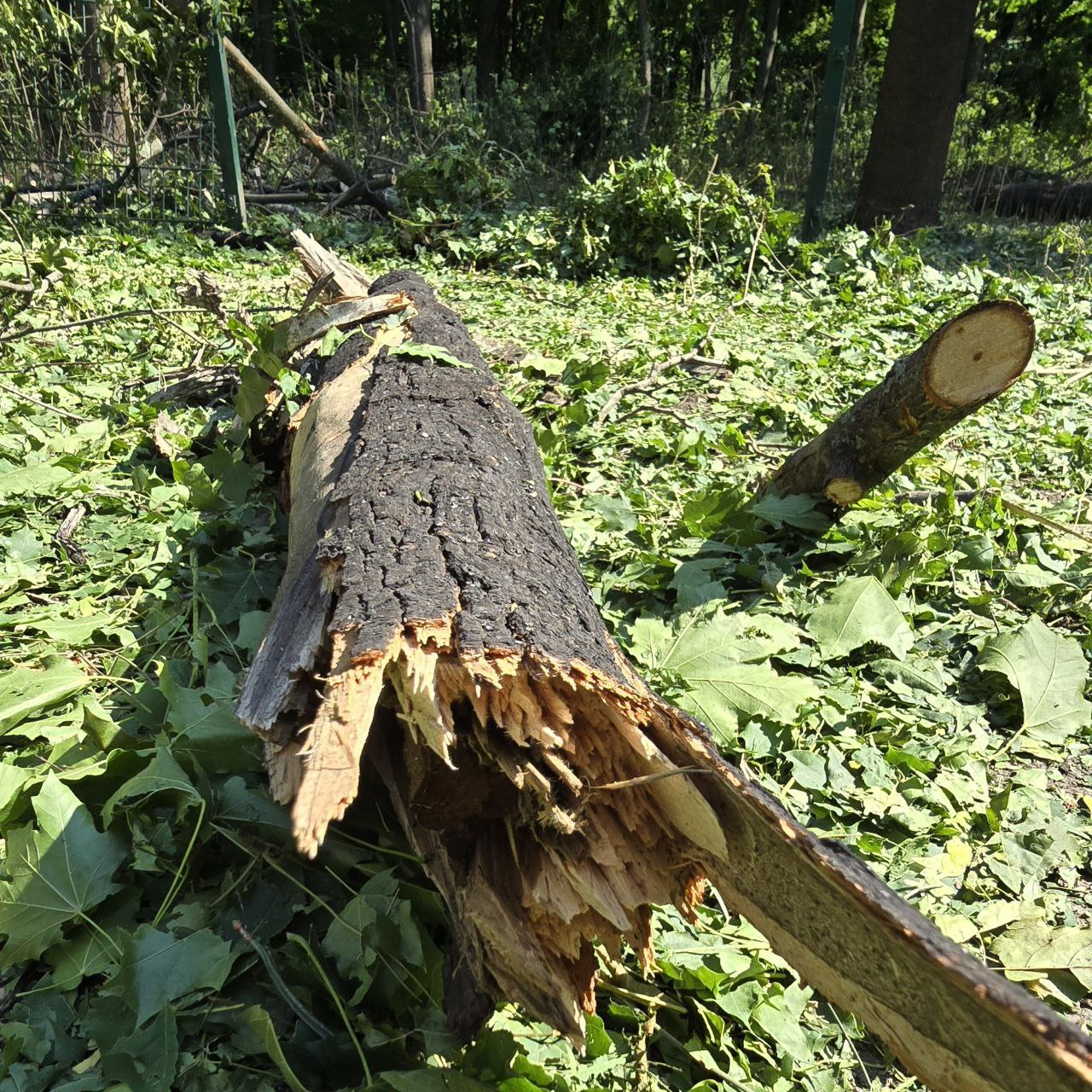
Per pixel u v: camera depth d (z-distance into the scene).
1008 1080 1.33
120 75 10.01
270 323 4.32
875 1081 1.92
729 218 9.48
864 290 9.23
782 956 1.73
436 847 2.00
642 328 7.09
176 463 4.05
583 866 1.79
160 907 2.08
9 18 9.41
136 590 3.44
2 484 3.88
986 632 3.40
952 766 2.75
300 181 12.54
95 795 2.22
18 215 9.11
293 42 23.70
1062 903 2.32
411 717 1.74
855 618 3.24
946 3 11.88
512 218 10.21
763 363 6.42
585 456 4.86
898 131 12.46
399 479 2.42
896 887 2.30
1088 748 2.88
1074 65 23.53
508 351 6.29
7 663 2.94
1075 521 4.28
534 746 1.81
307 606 2.12
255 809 2.16
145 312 5.71
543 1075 1.79
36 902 1.96
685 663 2.89
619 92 15.98
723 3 24.38
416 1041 1.88
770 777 2.65
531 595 2.01
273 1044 1.63
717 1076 1.89
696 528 3.93
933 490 4.38
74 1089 1.69
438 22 27.45
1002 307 3.25
